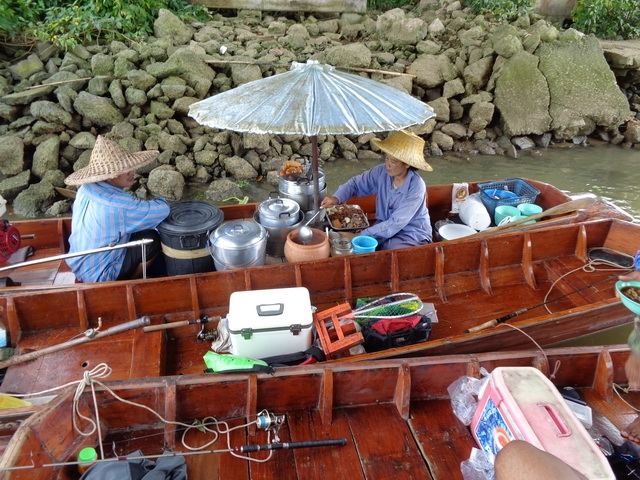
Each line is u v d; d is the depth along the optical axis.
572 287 4.13
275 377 2.63
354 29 10.49
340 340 3.12
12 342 3.25
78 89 7.78
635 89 10.79
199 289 3.51
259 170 7.85
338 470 2.45
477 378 2.74
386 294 3.91
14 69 7.85
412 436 2.63
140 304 3.45
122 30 8.82
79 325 3.41
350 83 3.51
